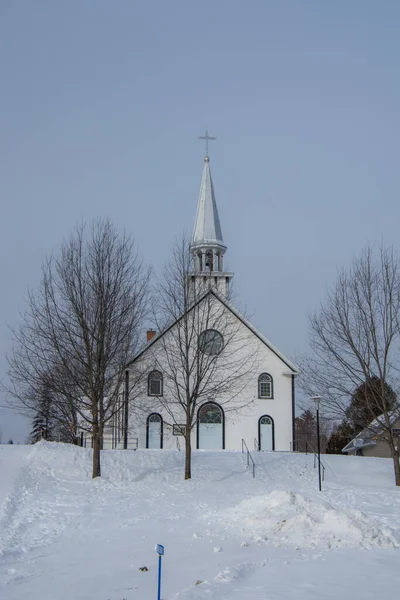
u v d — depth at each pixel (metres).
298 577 11.80
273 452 37.97
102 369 30.09
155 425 42.06
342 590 10.86
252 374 43.38
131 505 23.30
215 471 31.77
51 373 29.88
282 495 18.56
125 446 41.12
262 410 43.31
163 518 20.45
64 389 30.50
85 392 29.94
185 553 14.55
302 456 36.38
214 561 13.53
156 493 26.09
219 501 24.28
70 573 13.42
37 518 20.70
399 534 15.65
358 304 31.89
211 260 51.28
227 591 10.83
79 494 25.34
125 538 17.19
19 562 14.73
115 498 24.80
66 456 30.98
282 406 43.53
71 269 30.42
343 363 32.12
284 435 43.22
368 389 32.66
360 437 39.16
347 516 16.02
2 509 21.23
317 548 14.40
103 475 29.59
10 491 24.31
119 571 13.29
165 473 30.84
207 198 52.88
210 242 50.81
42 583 12.62
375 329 31.50
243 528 16.94
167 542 16.02
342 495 25.45
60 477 28.27
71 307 30.19
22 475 27.02
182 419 42.00
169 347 37.38
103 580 12.60
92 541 17.17
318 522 16.33
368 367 31.73
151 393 41.81
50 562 14.62
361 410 33.56
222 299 43.00
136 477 29.88
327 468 33.72
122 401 35.16
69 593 11.73
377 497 25.09
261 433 43.16
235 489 27.48
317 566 12.65
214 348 42.12
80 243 44.38
